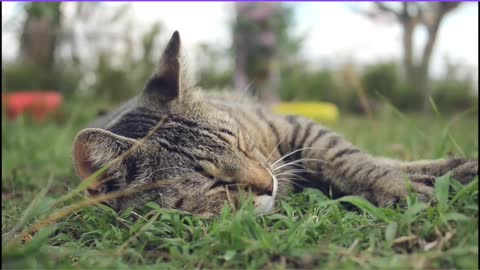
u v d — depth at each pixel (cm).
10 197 60
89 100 149
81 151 46
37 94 129
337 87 181
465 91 181
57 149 81
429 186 47
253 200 46
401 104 165
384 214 40
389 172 49
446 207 39
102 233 42
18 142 86
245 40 140
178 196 47
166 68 51
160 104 50
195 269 37
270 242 37
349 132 99
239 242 38
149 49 168
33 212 42
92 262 37
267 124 57
